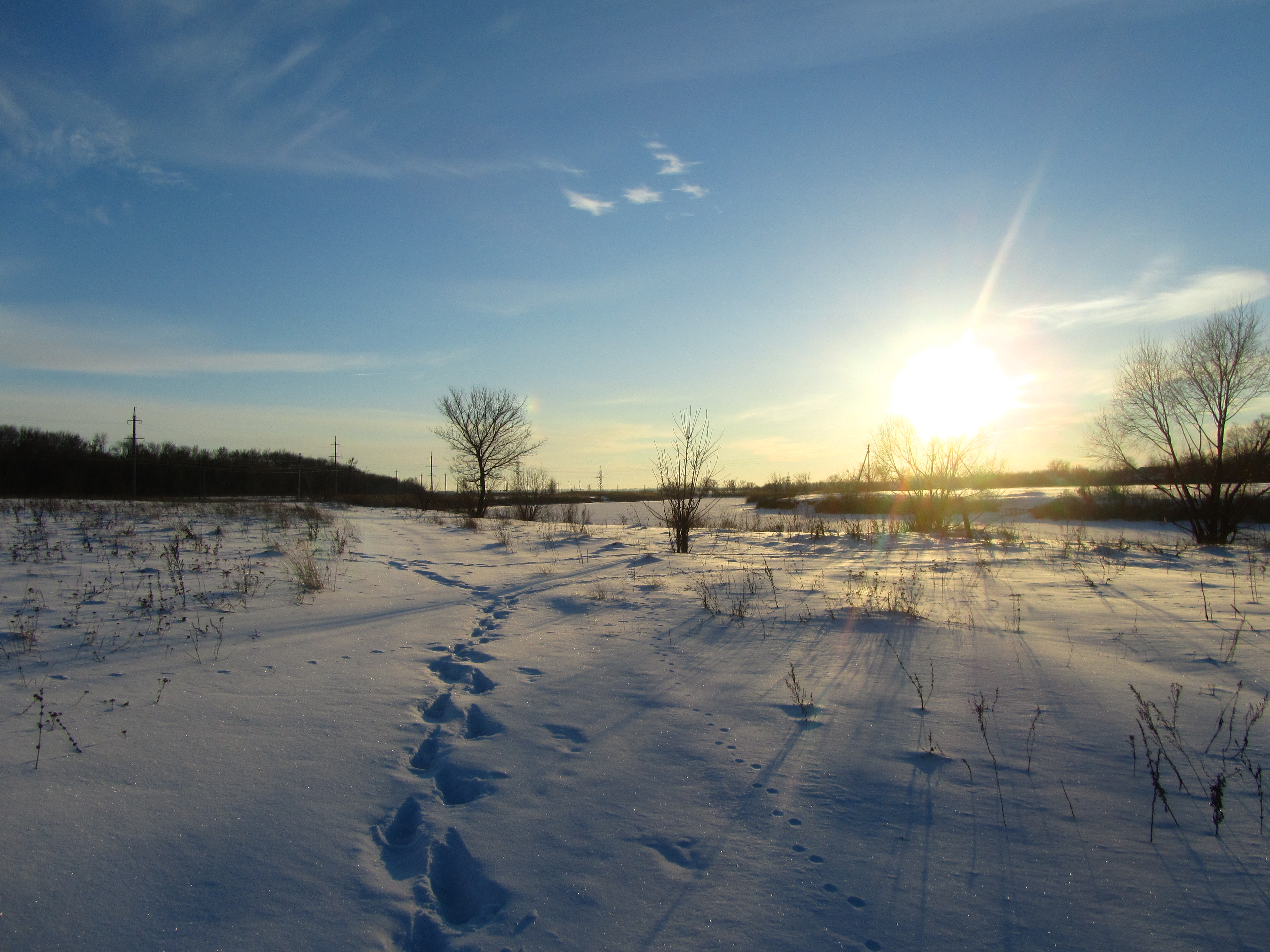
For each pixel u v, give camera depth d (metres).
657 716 4.55
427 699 4.97
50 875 2.63
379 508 40.88
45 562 9.77
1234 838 2.99
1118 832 3.06
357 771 3.71
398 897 2.64
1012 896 2.63
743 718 4.52
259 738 4.06
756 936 2.41
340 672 5.46
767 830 3.12
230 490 59.97
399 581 10.38
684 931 2.43
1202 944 2.35
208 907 2.52
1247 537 19.22
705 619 7.57
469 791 3.52
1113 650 6.02
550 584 10.25
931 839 3.03
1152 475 19.94
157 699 4.60
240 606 7.66
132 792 3.33
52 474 45.00
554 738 4.19
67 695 4.61
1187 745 3.93
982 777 3.61
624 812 3.29
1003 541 17.61
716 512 37.00
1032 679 5.21
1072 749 3.94
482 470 40.94
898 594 8.88
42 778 3.39
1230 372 17.64
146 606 7.17
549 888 2.68
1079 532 18.33
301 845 2.96
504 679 5.38
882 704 4.74
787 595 9.01
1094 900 2.60
